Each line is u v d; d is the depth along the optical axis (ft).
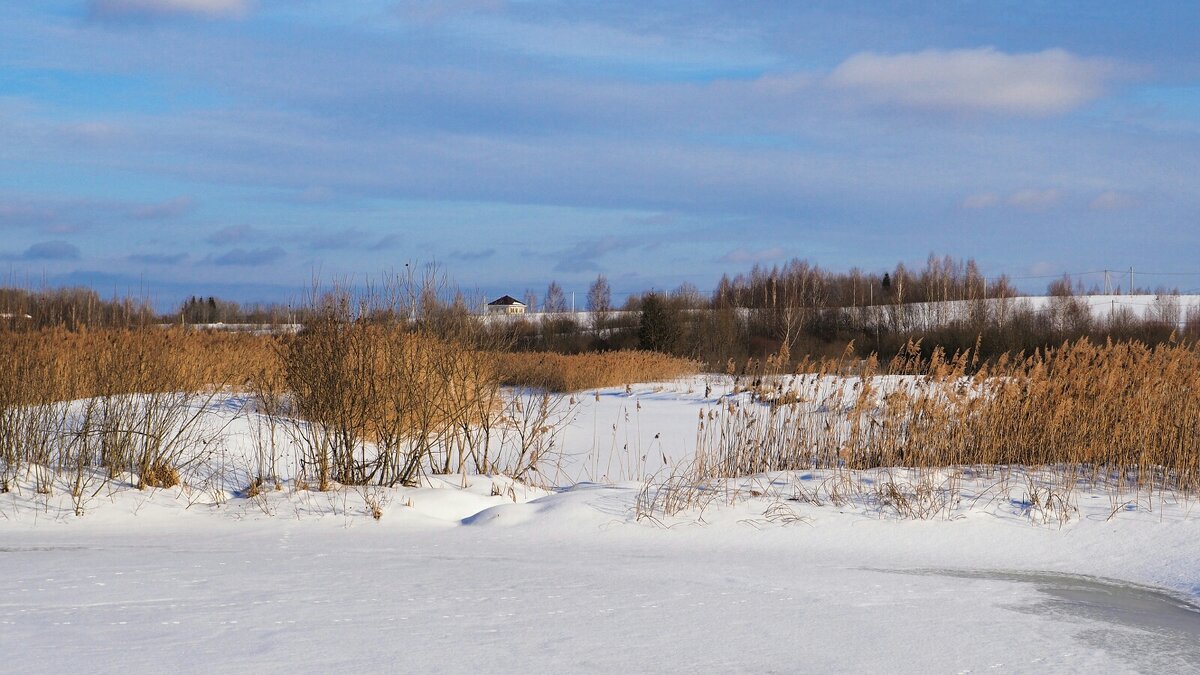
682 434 59.06
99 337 40.96
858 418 39.55
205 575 21.42
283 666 14.20
